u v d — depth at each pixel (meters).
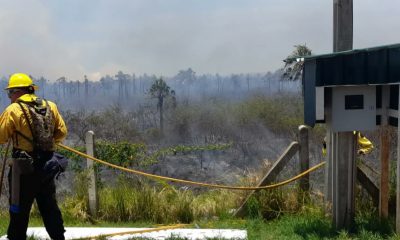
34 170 4.68
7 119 4.58
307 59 5.13
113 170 8.09
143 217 7.22
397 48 4.72
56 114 4.99
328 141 6.34
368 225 5.60
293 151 6.99
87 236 5.90
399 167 4.98
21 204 4.74
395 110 5.21
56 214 5.00
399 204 5.01
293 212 6.71
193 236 5.80
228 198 7.58
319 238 5.40
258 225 6.30
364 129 5.32
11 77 4.82
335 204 5.70
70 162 7.91
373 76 5.06
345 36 5.60
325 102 5.33
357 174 6.32
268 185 6.96
